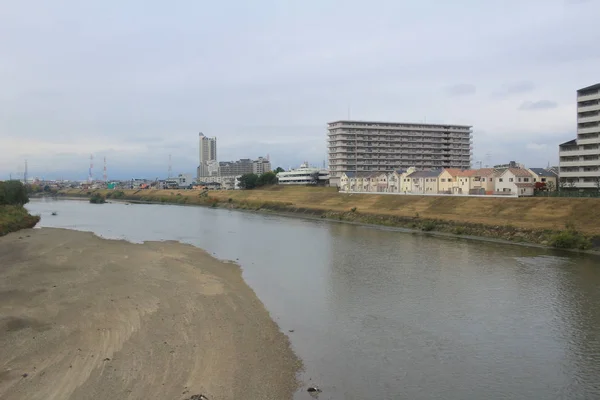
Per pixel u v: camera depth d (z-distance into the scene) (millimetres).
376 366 19016
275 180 169000
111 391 15562
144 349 19453
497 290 30656
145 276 33469
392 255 44594
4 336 20438
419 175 105375
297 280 34094
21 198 86812
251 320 24312
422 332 22984
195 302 26953
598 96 75312
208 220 86062
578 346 21016
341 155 150250
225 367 18172
